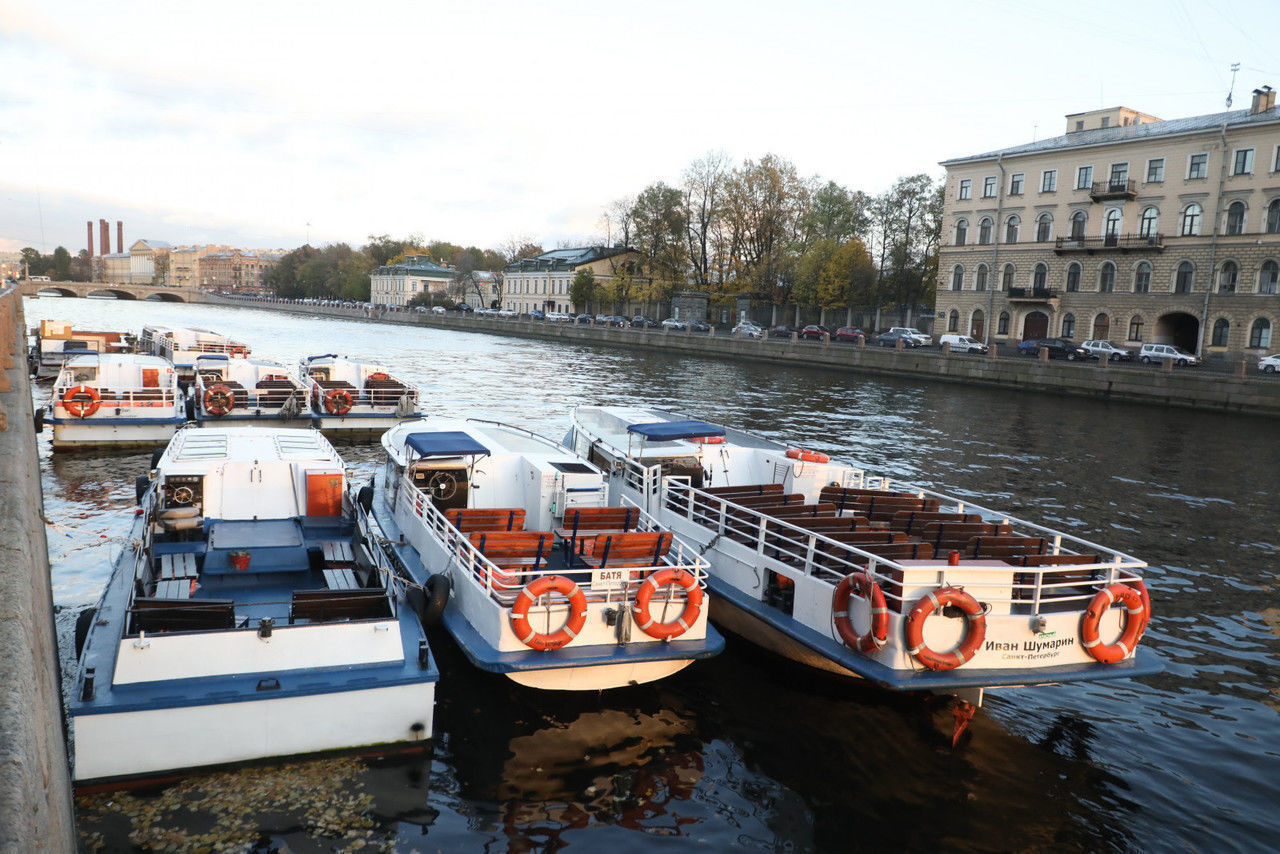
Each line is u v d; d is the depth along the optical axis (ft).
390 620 25.23
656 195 281.13
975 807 24.52
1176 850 22.99
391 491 44.50
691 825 23.00
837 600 28.91
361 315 382.01
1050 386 143.33
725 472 46.75
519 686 30.01
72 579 38.34
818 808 24.09
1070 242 191.52
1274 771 27.22
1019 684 26.89
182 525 34.17
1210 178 169.48
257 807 21.98
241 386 82.84
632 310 305.53
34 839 11.39
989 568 27.12
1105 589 28.48
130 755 22.22
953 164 214.90
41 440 70.13
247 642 23.70
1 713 13.84
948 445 90.12
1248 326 164.76
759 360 199.41
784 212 255.09
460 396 116.06
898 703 30.40
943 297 220.02
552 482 38.11
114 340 133.59
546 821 22.68
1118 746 28.48
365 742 24.52
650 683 31.14
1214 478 77.51
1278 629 40.09
